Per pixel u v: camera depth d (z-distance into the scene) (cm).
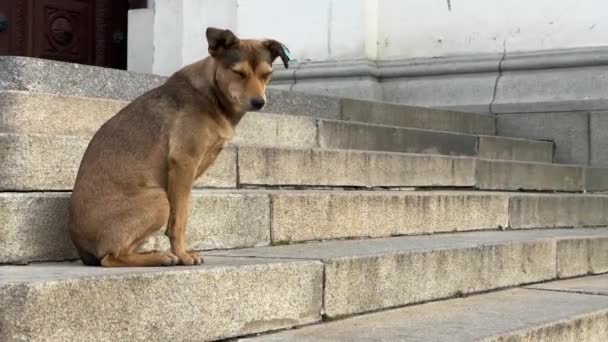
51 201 376
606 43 681
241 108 370
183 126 369
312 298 380
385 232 478
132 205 360
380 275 404
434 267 425
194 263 364
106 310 324
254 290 361
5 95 415
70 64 461
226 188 457
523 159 666
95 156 364
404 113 637
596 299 438
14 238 366
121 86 483
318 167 498
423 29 742
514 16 710
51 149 391
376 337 361
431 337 362
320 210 451
